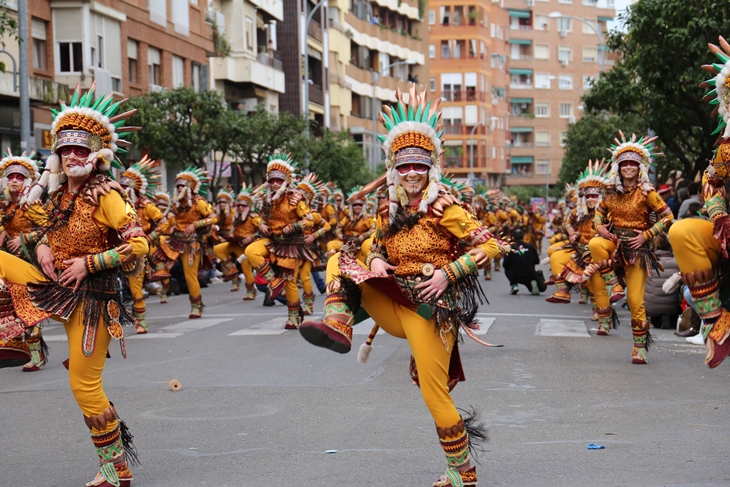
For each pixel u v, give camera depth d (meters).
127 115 5.92
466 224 5.30
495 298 19.08
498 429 7.13
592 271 10.98
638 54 21.09
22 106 20.19
